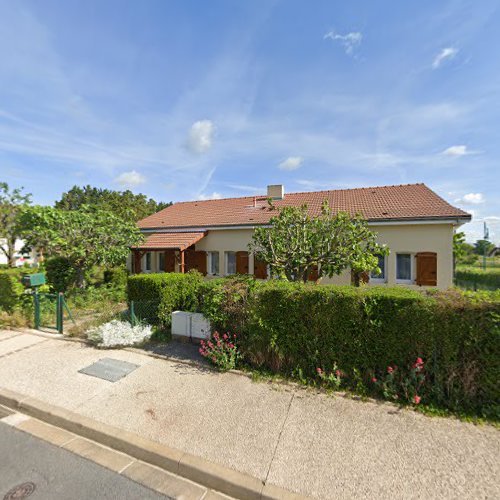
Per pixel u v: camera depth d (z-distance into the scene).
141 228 13.83
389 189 12.73
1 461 2.87
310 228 6.86
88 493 2.49
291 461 2.74
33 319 7.33
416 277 9.23
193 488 2.61
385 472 2.60
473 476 2.55
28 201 13.91
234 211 14.01
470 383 3.53
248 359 4.88
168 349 5.63
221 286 5.24
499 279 17.27
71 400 3.84
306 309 4.32
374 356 3.97
